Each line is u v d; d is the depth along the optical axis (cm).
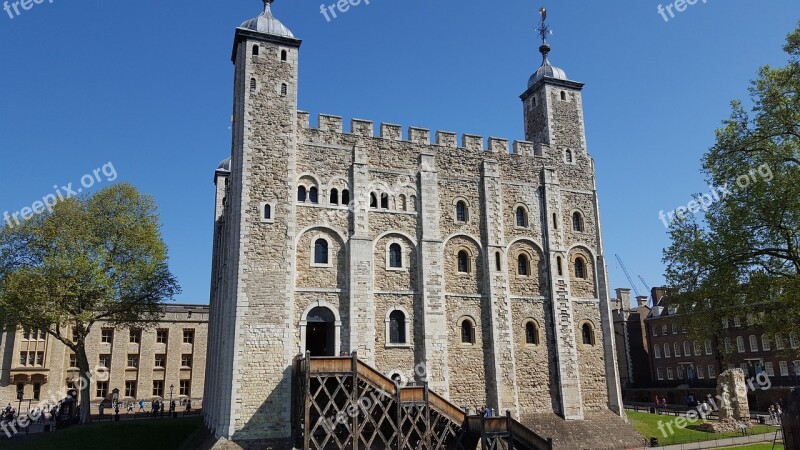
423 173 3344
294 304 2905
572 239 3672
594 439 3186
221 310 3250
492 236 3416
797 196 2395
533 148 3722
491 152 3578
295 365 2775
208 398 3759
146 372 5600
